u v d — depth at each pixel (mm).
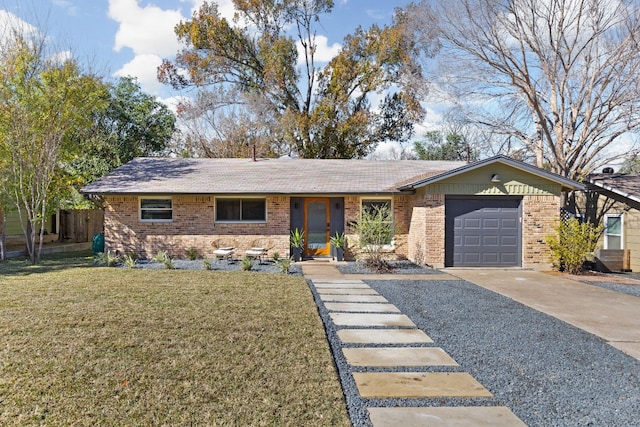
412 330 6574
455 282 10914
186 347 5371
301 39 29891
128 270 11898
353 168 17656
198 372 4602
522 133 19422
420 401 4168
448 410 3980
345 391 4379
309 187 14742
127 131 25406
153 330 6035
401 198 15336
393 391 4383
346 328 6672
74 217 20750
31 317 6617
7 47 13914
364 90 28438
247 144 31594
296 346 5504
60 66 14680
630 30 16156
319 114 27547
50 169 14133
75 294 8383
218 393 4121
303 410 3836
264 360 5000
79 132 18766
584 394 4355
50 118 14086
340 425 3588
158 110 26828
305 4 28641
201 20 27828
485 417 3850
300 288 9438
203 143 32156
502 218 13656
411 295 9211
